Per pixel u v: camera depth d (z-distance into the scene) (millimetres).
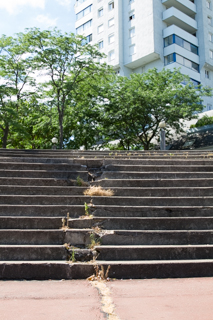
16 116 21344
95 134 25547
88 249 4699
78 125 25641
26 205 5625
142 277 4312
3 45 22594
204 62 37719
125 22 39938
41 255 4574
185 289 3770
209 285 3943
